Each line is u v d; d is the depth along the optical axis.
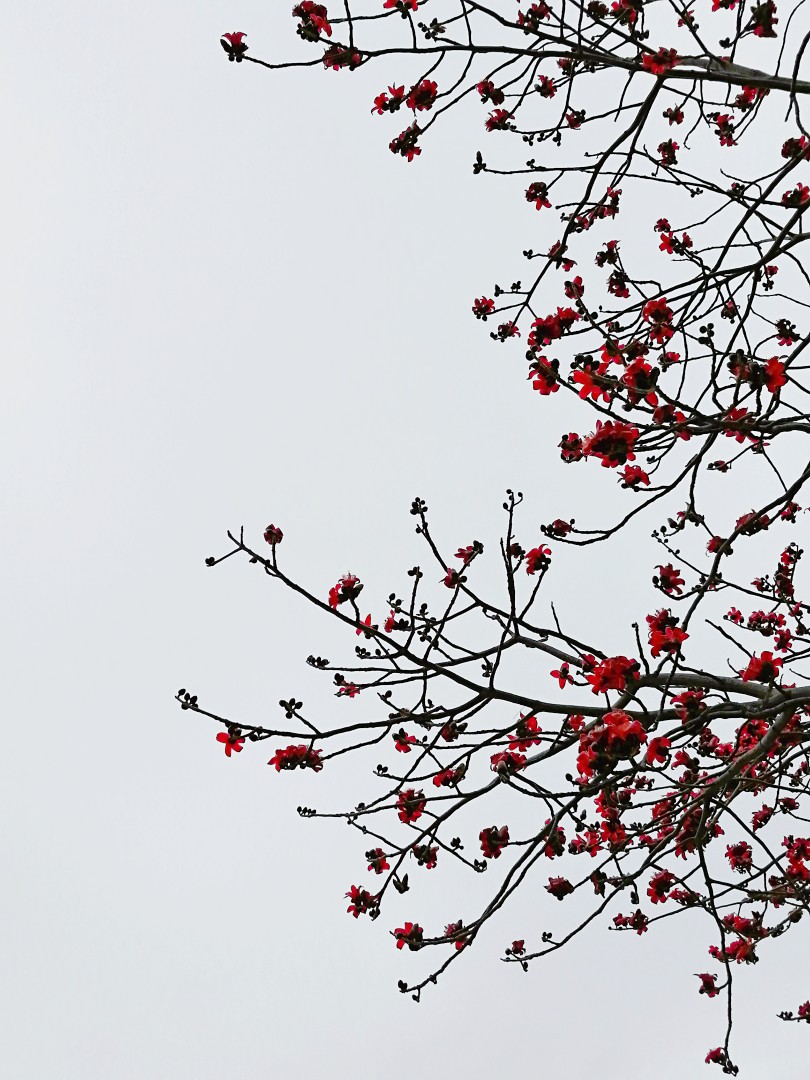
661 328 3.25
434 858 3.92
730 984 3.73
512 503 3.47
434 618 3.54
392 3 3.23
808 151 2.96
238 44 3.19
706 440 3.05
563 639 3.53
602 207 4.43
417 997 3.54
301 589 3.36
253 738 3.32
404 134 3.71
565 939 3.56
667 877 3.76
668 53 3.36
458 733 3.61
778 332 3.90
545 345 3.32
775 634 4.99
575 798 3.23
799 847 3.98
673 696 3.22
